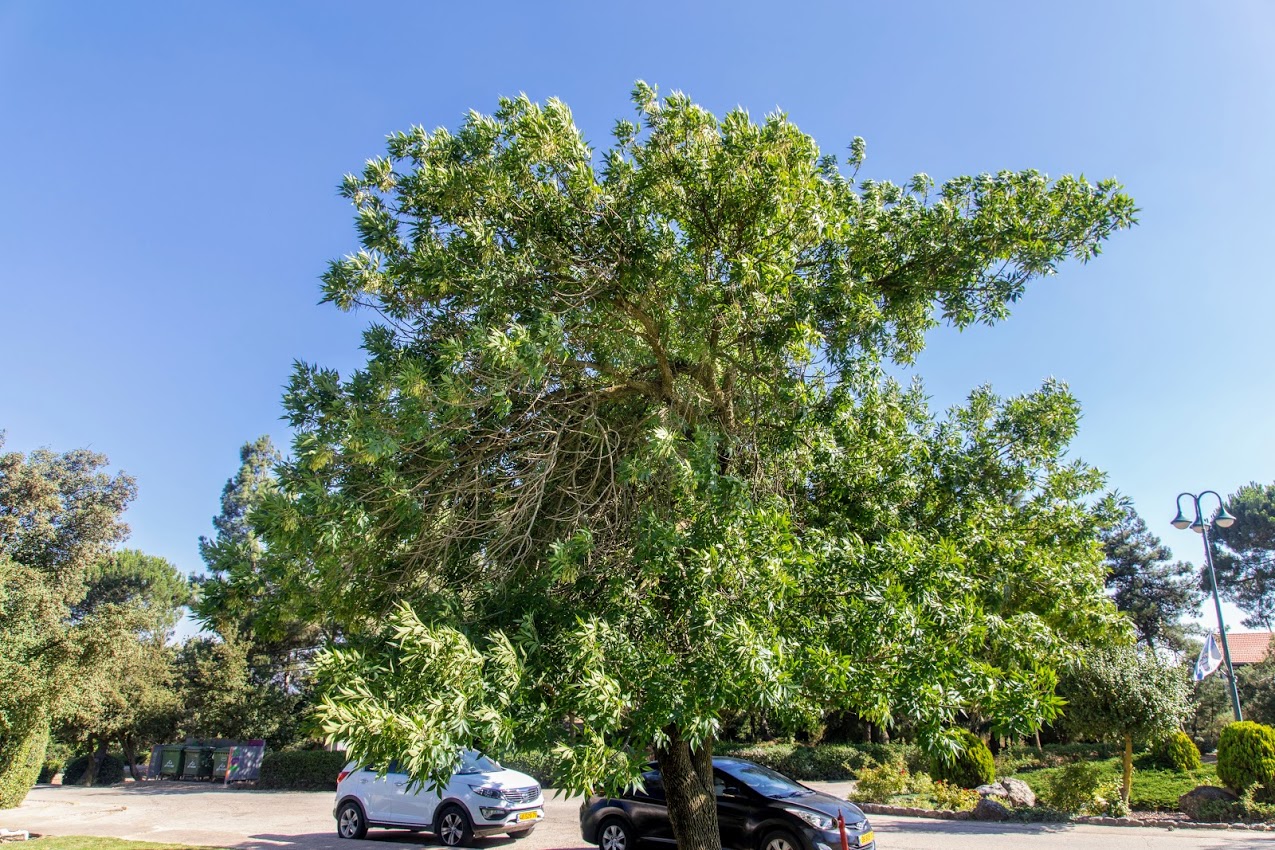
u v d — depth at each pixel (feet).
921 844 37.88
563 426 18.99
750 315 21.01
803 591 16.99
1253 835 38.83
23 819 56.44
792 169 20.48
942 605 16.88
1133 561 117.91
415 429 15.47
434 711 12.03
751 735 91.25
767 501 19.57
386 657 14.55
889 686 15.74
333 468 16.65
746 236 21.17
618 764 13.80
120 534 97.09
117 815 58.49
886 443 24.62
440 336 18.66
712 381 22.06
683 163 21.08
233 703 93.15
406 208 20.06
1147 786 52.70
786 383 22.56
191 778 95.14
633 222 20.13
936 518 24.21
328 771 80.84
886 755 74.28
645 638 16.15
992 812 46.32
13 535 85.66
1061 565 24.40
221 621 17.98
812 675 15.42
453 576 19.48
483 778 42.60
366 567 18.31
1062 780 48.60
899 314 23.88
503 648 13.89
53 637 56.29
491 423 18.62
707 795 23.27
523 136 19.72
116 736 97.45
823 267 22.99
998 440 26.91
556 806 58.03
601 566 18.43
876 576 16.67
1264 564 149.07
